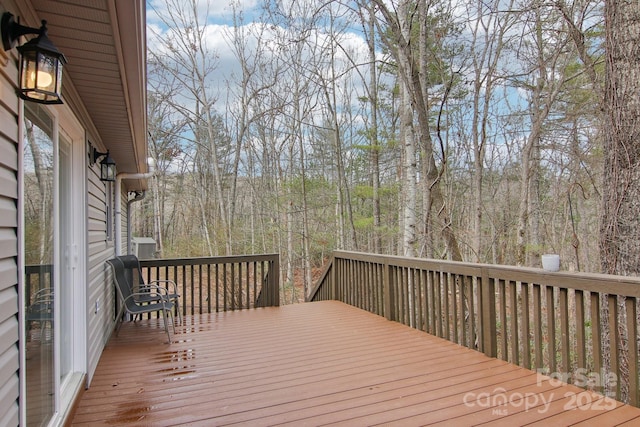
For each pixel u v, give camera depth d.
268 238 14.10
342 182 12.11
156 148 15.30
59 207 2.77
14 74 1.70
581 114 7.45
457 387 2.88
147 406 2.63
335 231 13.33
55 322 2.38
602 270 3.68
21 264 1.73
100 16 1.86
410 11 6.59
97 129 3.91
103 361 3.60
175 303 5.21
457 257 6.47
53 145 2.45
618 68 3.53
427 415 2.45
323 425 2.34
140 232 18.70
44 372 2.24
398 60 6.39
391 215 13.13
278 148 14.16
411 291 4.71
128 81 2.68
